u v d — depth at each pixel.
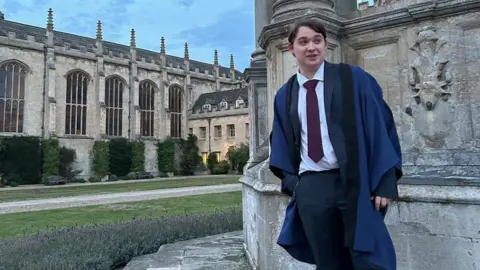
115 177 47.47
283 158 2.11
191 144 57.53
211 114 57.94
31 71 43.75
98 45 49.28
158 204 18.17
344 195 1.84
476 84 3.17
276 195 3.48
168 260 5.60
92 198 21.77
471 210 2.69
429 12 3.36
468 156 3.12
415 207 2.90
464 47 3.24
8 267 5.43
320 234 1.89
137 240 7.17
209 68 68.88
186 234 7.73
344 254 1.91
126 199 21.09
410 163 3.37
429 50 3.38
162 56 56.84
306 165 2.01
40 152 43.06
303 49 1.98
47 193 27.00
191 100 61.00
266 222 3.55
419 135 3.40
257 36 6.31
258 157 5.33
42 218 13.98
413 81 3.45
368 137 1.87
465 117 3.20
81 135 47.25
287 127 2.09
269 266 3.51
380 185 1.79
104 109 48.78
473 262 2.66
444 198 2.76
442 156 3.24
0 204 19.27
